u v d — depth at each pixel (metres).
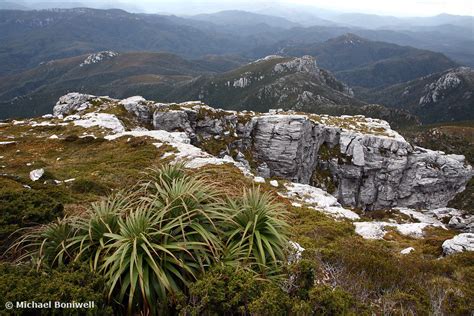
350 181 97.38
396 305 8.23
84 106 76.88
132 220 6.70
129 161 33.12
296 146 87.75
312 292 6.36
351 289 8.63
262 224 7.64
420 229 26.94
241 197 8.48
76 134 49.09
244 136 89.56
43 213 10.22
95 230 7.10
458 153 177.88
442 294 9.47
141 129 72.69
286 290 6.69
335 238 17.78
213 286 5.81
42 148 42.12
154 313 5.91
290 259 8.72
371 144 96.38
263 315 5.57
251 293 5.94
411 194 96.88
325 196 33.41
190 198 7.47
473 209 90.31
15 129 53.19
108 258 5.96
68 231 7.41
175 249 6.68
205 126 85.44
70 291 5.43
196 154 36.75
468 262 14.20
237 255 6.99
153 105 82.25
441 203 97.25
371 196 96.69
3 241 8.86
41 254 7.05
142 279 5.83
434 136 196.88
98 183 20.86
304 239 13.90
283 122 88.69
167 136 46.59
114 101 83.19
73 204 15.15
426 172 95.88
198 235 7.14
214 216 7.38
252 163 86.31
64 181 23.19
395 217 57.19
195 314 5.57
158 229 6.86
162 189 8.20
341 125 106.19
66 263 6.96
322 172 98.06
